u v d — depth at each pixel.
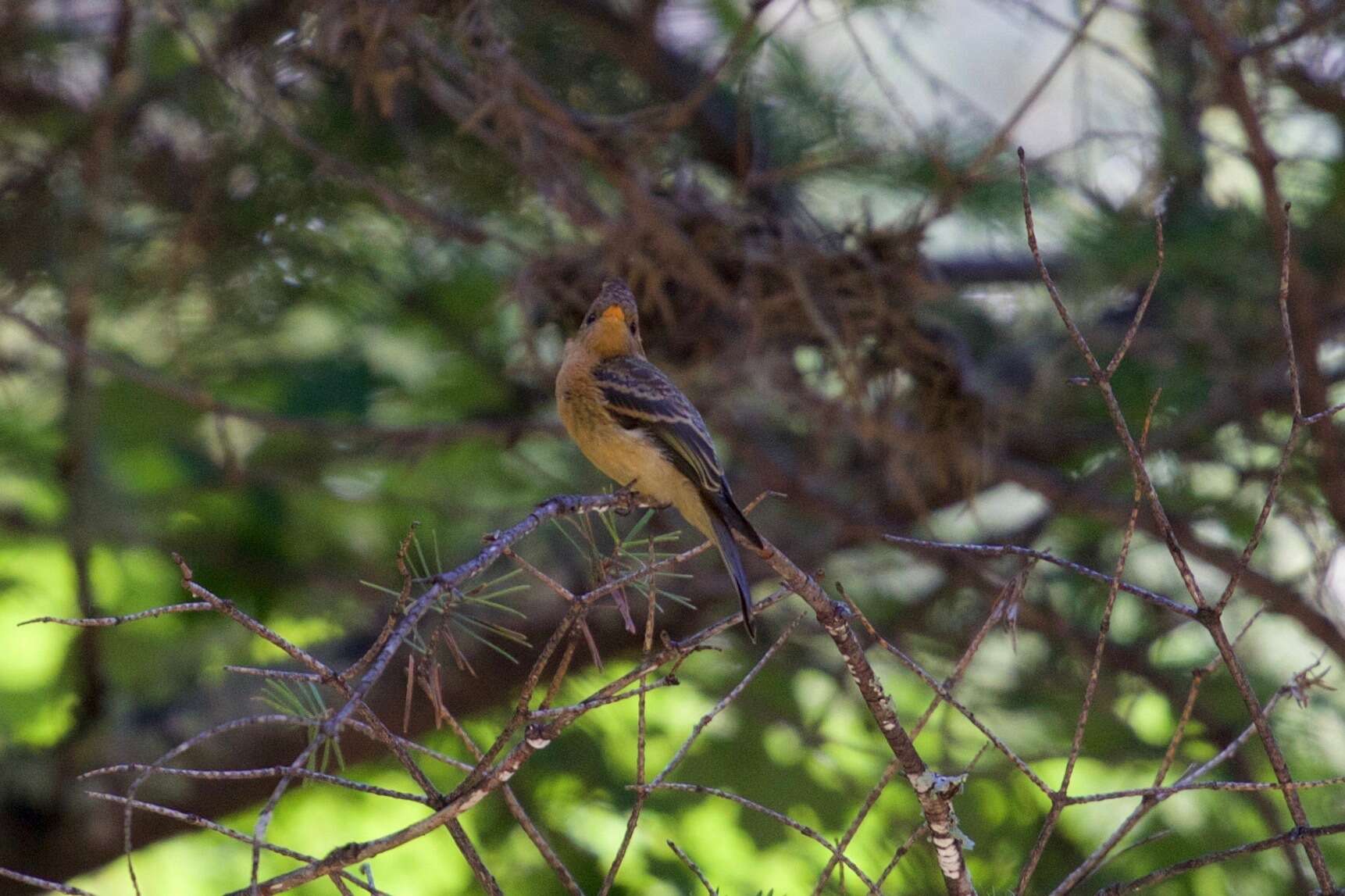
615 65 12.68
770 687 13.68
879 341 11.56
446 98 9.99
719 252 11.16
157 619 12.98
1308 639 13.36
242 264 12.21
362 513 13.54
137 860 13.79
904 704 13.68
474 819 13.46
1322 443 11.83
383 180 12.19
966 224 11.67
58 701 12.83
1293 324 12.02
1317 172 12.42
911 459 13.20
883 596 14.59
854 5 10.65
